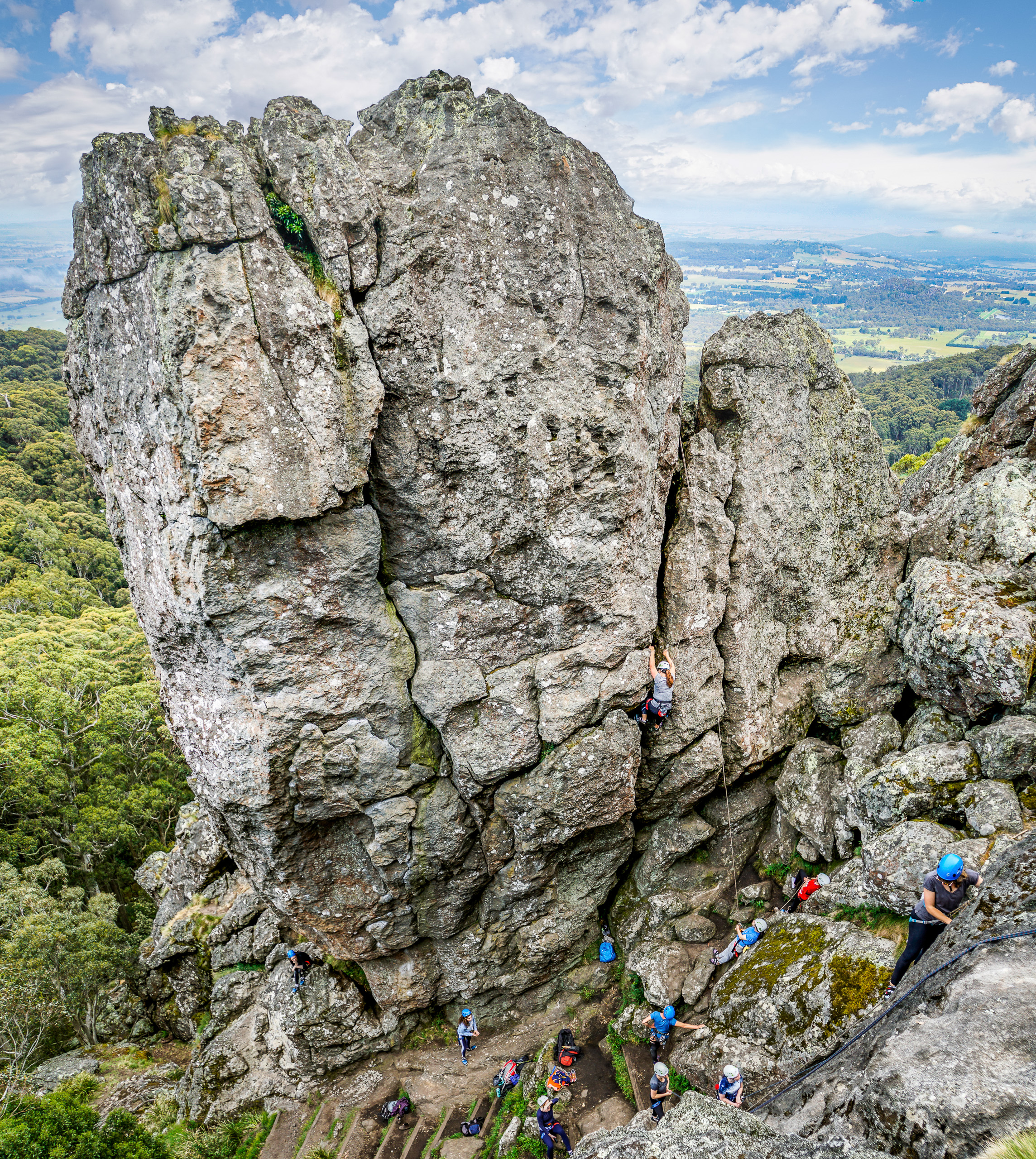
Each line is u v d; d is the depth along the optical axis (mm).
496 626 16359
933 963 10617
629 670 17219
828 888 17156
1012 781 15242
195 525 13648
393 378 14656
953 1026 8609
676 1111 9445
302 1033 19703
